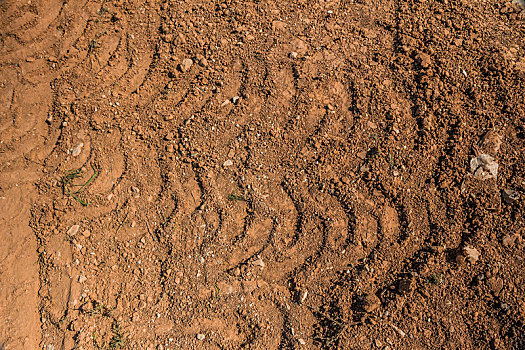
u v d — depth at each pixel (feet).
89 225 5.73
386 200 5.55
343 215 5.56
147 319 5.48
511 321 5.25
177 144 5.81
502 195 5.45
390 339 5.29
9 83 6.10
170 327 5.46
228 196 5.68
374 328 5.31
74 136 5.91
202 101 5.88
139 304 5.52
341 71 5.83
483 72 5.70
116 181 5.79
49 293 5.61
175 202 5.71
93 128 5.89
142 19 6.10
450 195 5.50
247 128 5.77
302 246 5.54
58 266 5.65
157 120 5.85
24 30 6.16
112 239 5.68
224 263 5.55
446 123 5.61
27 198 5.84
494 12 5.96
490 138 5.53
